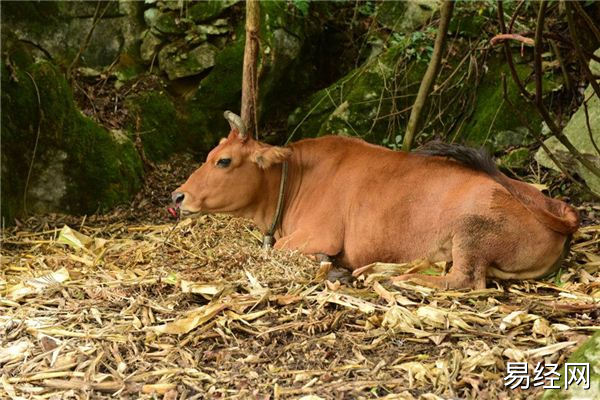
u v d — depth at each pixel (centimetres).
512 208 516
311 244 569
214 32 890
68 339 450
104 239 656
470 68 801
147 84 890
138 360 428
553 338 427
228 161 577
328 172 586
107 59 906
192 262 582
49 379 412
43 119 747
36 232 703
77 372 416
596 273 545
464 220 518
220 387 398
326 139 600
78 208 763
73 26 892
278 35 873
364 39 917
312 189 588
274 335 447
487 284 529
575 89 775
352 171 573
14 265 603
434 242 534
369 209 557
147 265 583
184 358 427
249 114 699
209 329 454
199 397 390
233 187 580
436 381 392
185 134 888
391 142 824
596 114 697
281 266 539
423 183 545
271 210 596
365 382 393
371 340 439
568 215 523
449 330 443
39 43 878
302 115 884
